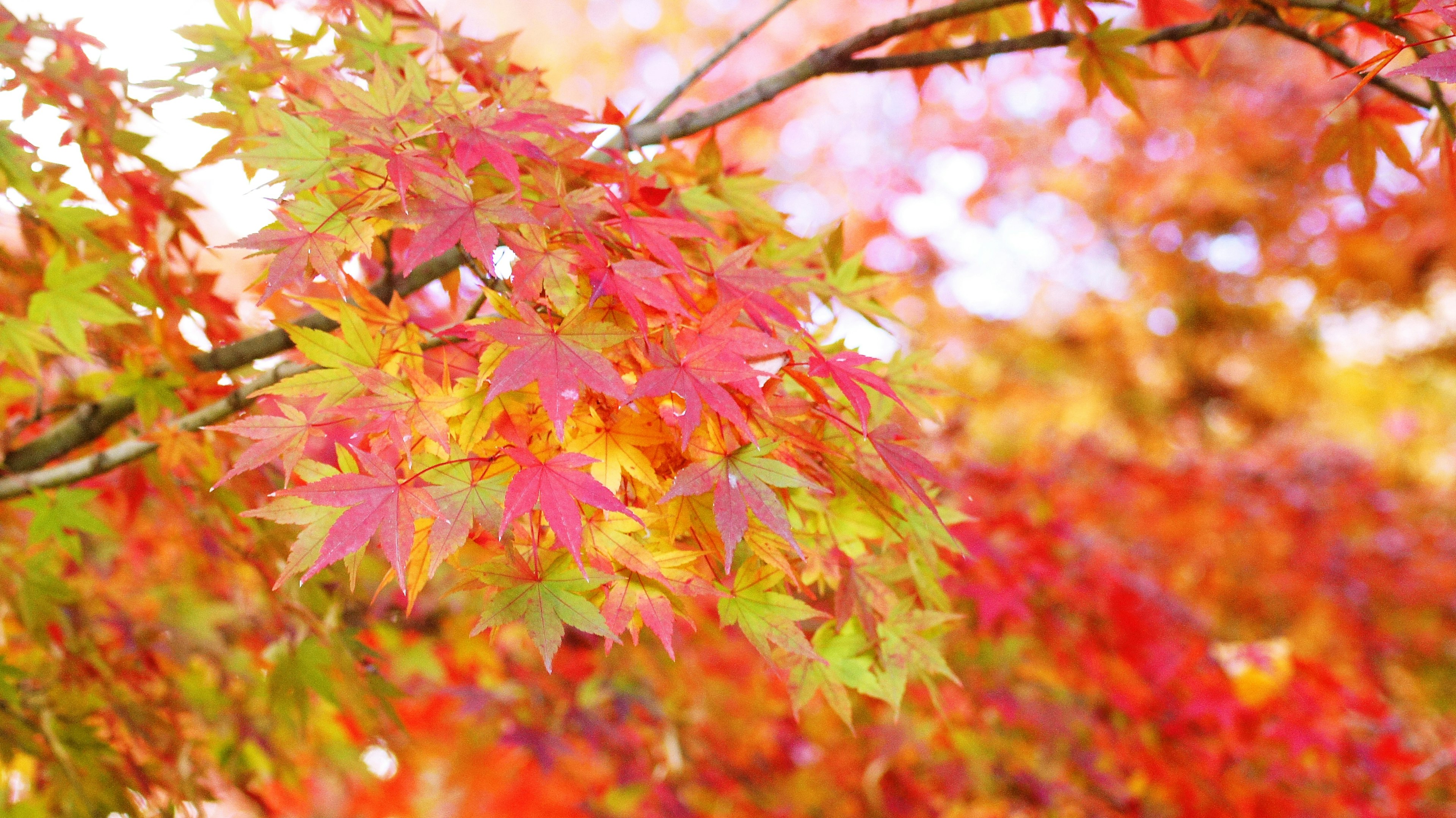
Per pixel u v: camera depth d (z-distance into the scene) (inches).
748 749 81.3
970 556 45.3
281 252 40.9
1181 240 265.1
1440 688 149.3
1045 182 261.3
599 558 40.8
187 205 48.4
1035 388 275.3
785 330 43.5
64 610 51.7
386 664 66.6
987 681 78.5
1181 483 145.3
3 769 55.5
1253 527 154.0
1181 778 71.7
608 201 42.2
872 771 72.6
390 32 46.9
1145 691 74.5
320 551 39.6
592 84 243.0
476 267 43.4
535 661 72.3
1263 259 259.6
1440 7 40.5
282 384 41.0
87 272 46.3
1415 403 304.7
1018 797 74.9
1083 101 245.3
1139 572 116.3
